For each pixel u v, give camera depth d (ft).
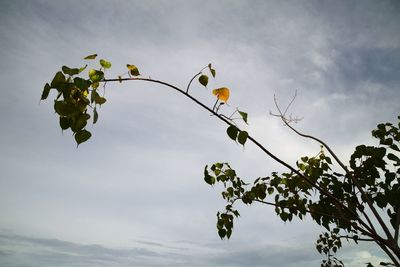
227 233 10.77
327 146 8.21
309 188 9.81
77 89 4.66
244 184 11.14
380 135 8.70
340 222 8.93
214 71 5.96
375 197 8.34
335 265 12.24
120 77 5.65
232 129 5.74
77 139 4.61
